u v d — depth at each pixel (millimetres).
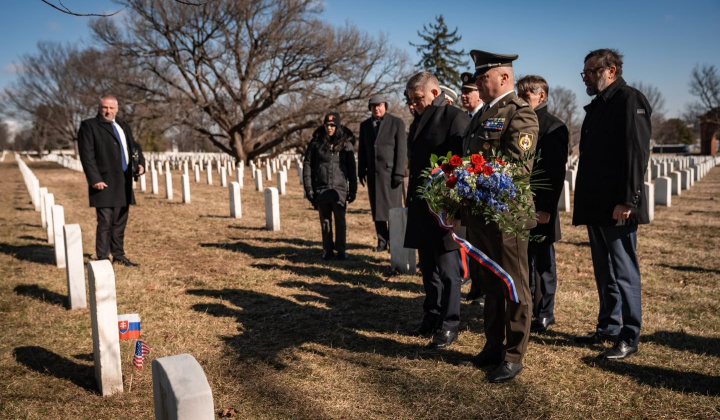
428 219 4113
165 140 87062
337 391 3484
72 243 5266
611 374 3637
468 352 4082
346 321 4910
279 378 3697
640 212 3717
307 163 7477
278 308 5348
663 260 7434
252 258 7770
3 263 7484
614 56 3756
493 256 3434
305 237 9570
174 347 4297
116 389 3541
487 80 3477
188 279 6539
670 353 3979
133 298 5691
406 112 36688
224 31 36594
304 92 38031
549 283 4480
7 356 4164
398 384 3559
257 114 40344
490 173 3125
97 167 6816
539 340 4305
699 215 12289
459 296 4195
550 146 4191
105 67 39531
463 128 4051
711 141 66062
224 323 4914
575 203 3996
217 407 3287
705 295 5613
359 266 7141
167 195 16484
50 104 56406
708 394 3314
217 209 13875
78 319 5051
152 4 35531
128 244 8945
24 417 3217
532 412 3148
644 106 3686
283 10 36812
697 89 61531
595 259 4137
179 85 40969
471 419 3094
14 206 15203
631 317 3838
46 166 43938
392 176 7488
